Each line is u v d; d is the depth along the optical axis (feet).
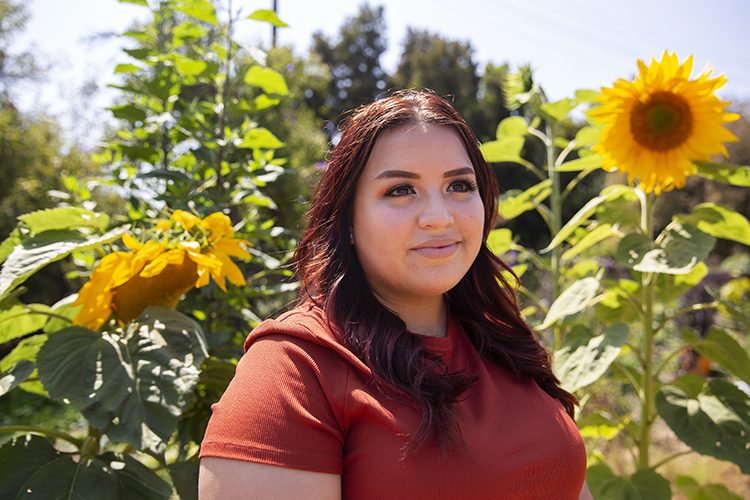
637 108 5.84
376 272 3.75
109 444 6.45
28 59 32.53
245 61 8.02
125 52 6.80
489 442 3.35
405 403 3.20
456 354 4.03
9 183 25.12
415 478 3.03
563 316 6.40
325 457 2.96
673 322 20.66
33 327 5.58
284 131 23.61
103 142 7.38
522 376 4.28
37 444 4.48
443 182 3.67
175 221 5.14
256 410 2.92
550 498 3.47
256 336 3.35
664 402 6.15
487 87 54.60
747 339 18.19
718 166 5.89
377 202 3.64
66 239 4.89
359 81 60.34
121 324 5.14
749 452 5.60
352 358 3.24
